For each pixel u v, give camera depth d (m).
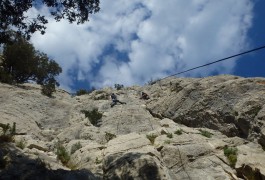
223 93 18.34
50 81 27.23
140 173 10.35
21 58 30.55
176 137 14.33
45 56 33.66
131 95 29.30
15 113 18.78
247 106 16.34
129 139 14.22
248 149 13.33
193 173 11.61
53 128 19.91
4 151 10.82
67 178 9.79
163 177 10.33
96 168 11.91
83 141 15.66
